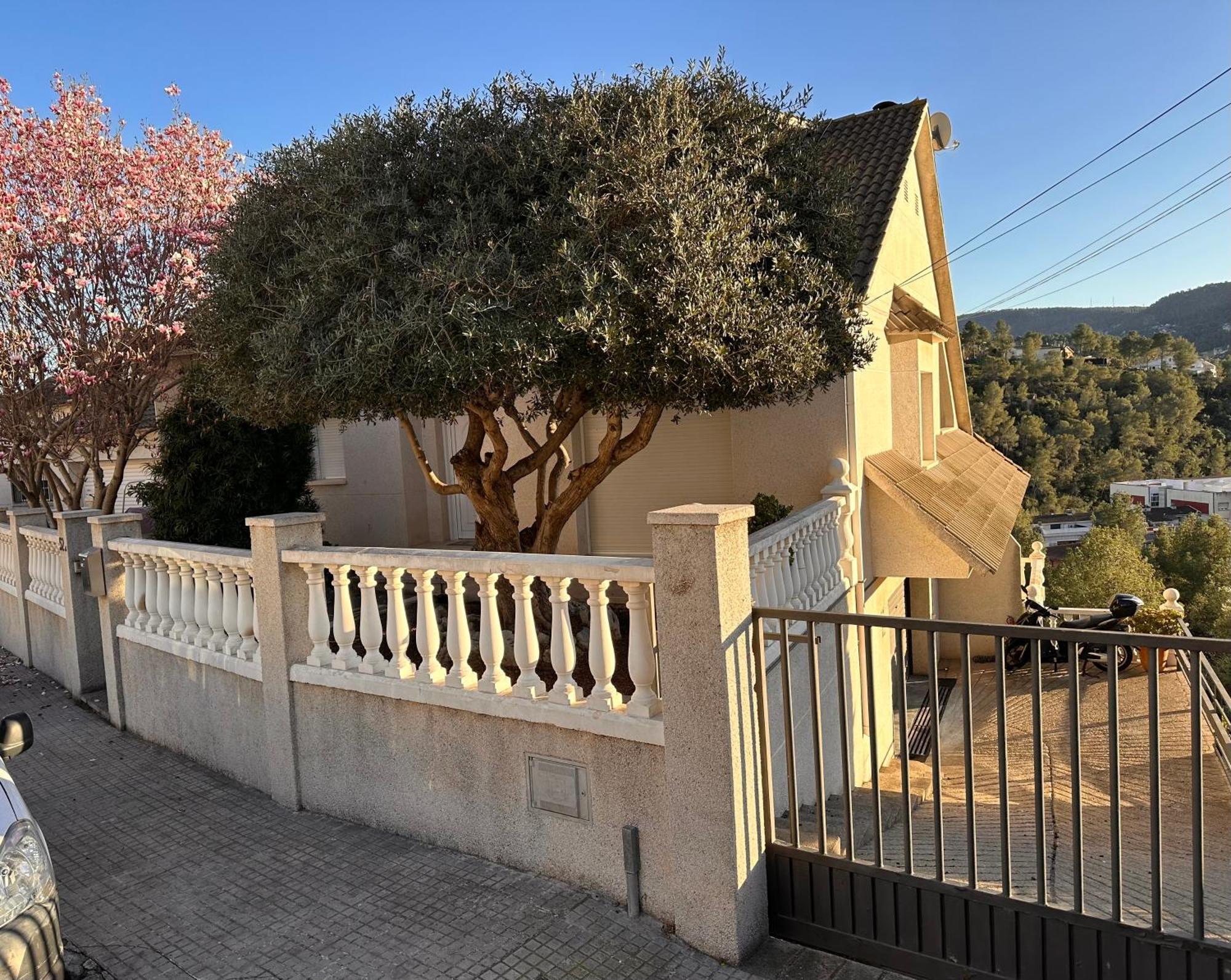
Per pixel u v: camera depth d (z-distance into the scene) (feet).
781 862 12.66
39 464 35.83
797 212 21.03
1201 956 9.50
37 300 31.12
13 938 10.32
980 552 27.50
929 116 39.73
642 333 17.26
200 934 13.28
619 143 17.72
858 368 22.70
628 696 18.88
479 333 16.05
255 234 19.60
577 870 13.84
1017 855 19.20
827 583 23.24
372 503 39.06
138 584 23.50
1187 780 26.73
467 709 14.79
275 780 18.39
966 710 10.89
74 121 32.83
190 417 29.35
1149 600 127.24
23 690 29.32
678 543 11.79
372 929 13.14
